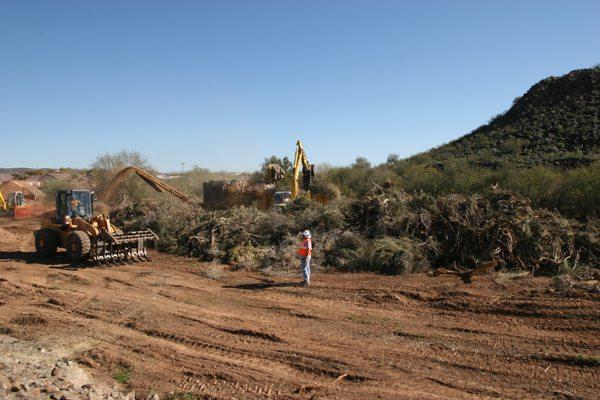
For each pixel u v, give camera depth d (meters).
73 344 8.58
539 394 6.51
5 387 5.70
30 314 10.23
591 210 16.88
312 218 16.56
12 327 9.45
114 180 22.59
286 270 14.21
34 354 7.90
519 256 13.03
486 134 39.91
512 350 7.98
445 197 16.06
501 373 7.18
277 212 17.73
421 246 14.16
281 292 12.06
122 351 8.31
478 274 12.56
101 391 6.58
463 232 14.17
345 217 16.61
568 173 19.77
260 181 22.75
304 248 12.72
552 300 10.14
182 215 19.25
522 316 9.60
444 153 38.38
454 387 6.79
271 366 7.67
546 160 28.06
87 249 15.35
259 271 14.42
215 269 14.40
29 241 21.53
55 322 9.74
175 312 10.46
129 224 19.70
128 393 6.74
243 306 10.95
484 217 14.48
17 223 30.31
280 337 8.83
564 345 8.07
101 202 27.30
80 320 9.95
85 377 7.12
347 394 6.65
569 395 6.41
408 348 8.26
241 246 15.95
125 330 9.38
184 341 8.78
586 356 7.44
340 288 12.20
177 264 15.61
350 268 14.16
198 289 12.45
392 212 15.80
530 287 11.18
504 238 13.34
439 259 14.01
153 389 6.95
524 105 41.19
